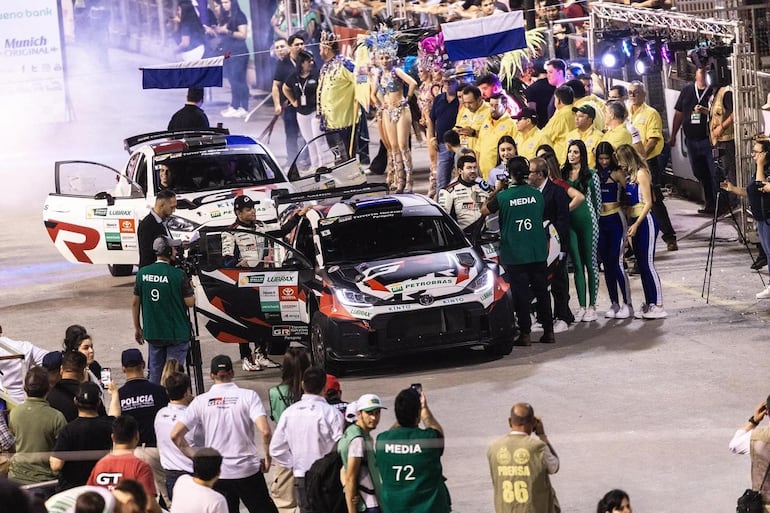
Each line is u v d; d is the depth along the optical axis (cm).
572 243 3612
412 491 2016
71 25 8606
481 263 3375
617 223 3609
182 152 4419
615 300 3669
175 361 2536
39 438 2389
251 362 3484
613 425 2777
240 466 2312
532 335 3575
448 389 3136
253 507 2338
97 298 4378
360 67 5484
